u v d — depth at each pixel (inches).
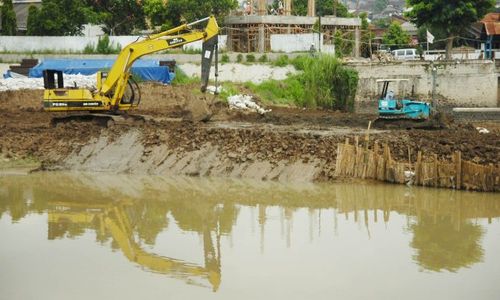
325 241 722.8
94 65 1930.4
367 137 1050.7
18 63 2119.8
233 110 1617.9
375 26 4355.3
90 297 557.9
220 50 2199.8
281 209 877.8
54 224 797.2
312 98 1878.7
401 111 1397.6
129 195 964.0
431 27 2399.1
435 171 980.6
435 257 665.6
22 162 1165.7
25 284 588.4
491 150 1053.8
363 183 1013.8
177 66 2005.4
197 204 908.6
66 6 2346.2
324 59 1923.0
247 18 2315.5
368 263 645.9
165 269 631.8
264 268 632.4
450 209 867.4
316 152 1078.4
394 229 772.0
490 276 608.7
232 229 776.3
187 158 1131.3
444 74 2094.0
